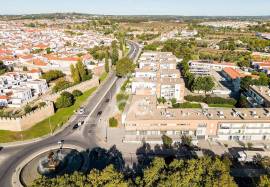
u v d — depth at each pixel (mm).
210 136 114625
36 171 96750
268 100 135500
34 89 169875
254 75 199000
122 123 132625
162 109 123375
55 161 100938
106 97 168125
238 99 158500
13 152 108500
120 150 108875
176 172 73938
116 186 71875
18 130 123375
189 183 72500
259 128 113250
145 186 74625
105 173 74250
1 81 176625
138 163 100625
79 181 71438
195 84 175375
